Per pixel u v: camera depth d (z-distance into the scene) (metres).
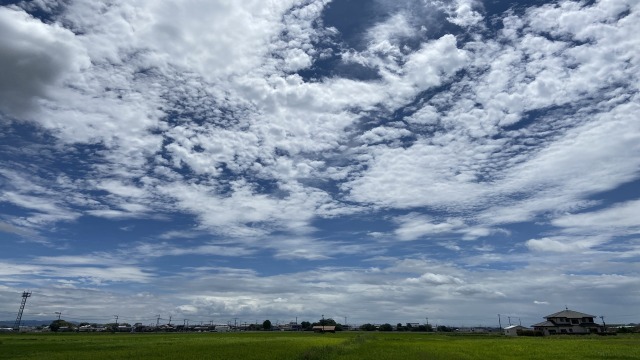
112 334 129.38
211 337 100.38
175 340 82.06
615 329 133.88
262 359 41.84
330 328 159.50
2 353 50.31
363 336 92.88
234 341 75.88
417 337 100.56
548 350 53.03
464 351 52.53
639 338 88.00
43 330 180.75
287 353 48.19
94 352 51.28
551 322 129.38
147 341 77.94
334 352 49.81
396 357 44.12
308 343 67.56
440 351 52.25
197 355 46.56
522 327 128.75
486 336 112.00
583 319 128.50
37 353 50.16
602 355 46.41
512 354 48.62
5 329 180.25
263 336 107.56
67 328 176.50
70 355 47.41
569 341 72.88
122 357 44.53
